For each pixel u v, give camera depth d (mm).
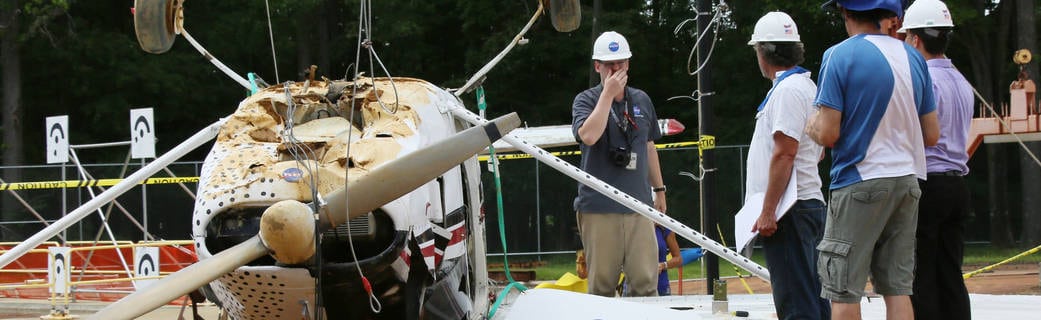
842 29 25438
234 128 4617
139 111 12359
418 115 4727
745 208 5566
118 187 5238
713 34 9445
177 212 19000
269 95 4770
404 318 4535
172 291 4023
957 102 5375
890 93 4625
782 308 5453
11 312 10836
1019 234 24016
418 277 4426
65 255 10266
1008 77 24906
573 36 26062
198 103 26734
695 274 17172
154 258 11055
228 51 26906
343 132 4539
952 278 5395
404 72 27734
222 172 4289
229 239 4191
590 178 6090
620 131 7598
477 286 5492
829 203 4781
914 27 5648
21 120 24453
